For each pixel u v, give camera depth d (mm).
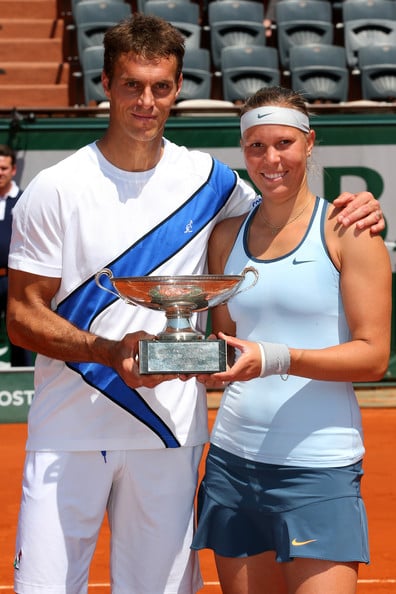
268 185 4586
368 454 11469
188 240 4953
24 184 13805
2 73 20891
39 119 13734
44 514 4797
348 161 13906
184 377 4340
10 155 13383
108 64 4688
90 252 4812
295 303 4520
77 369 4836
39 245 4816
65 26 22078
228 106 14320
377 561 7840
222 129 13773
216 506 4770
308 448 4496
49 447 4836
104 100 18812
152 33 4570
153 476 4914
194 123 13750
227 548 4742
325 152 13891
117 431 4844
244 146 4676
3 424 13453
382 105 13906
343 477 4496
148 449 4898
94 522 4883
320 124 13828
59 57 21500
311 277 4516
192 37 20406
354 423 4602
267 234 4711
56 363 4895
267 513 4586
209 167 5094
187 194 4969
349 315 4477
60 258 4832
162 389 4902
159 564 4953
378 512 9180
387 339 4477
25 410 13516
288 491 4512
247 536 4723
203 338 4430
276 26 21250
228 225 5066
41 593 4781
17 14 22250
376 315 4418
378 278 4434
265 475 4566
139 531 4965
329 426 4523
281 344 4387
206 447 12070
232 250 4879
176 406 4934
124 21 4656
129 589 5031
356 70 20531
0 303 13734
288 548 4469
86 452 4840
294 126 4535
